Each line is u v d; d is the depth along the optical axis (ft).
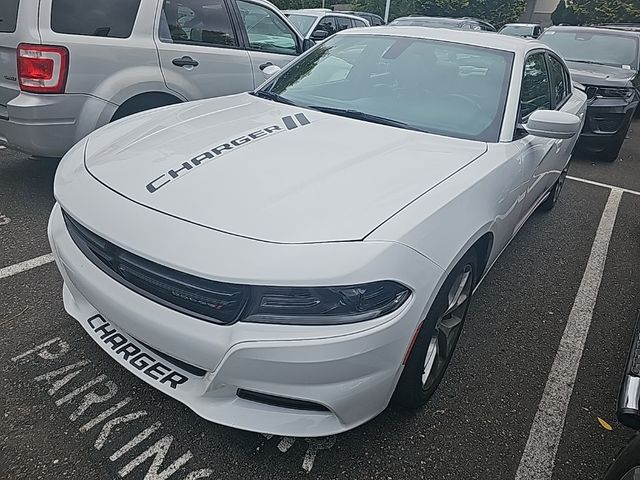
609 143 23.90
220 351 5.72
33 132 12.50
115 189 6.83
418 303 6.20
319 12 37.19
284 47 18.49
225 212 6.19
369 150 8.08
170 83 14.56
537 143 10.46
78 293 7.54
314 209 6.30
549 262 13.51
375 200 6.63
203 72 15.43
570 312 11.15
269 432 6.06
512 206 9.36
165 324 5.98
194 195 6.50
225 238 5.84
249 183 6.74
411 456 7.06
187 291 5.86
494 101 9.83
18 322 8.95
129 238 6.11
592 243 14.97
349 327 5.68
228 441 7.00
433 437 7.41
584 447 7.56
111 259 6.41
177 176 6.89
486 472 6.97
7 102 12.84
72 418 7.15
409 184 7.15
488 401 8.25
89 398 7.50
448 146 8.70
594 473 7.15
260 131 8.46
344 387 5.88
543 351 9.71
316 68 11.38
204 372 6.28
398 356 6.20
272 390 5.82
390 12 97.35
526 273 12.81
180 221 6.11
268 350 5.58
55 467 6.44
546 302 11.48
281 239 5.82
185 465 6.63
